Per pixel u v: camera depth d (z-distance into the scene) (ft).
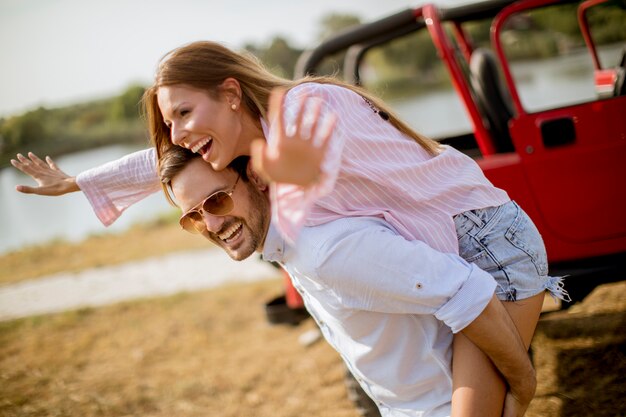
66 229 36.40
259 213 5.20
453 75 9.52
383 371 5.36
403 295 4.72
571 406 8.34
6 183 46.68
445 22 11.44
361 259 4.65
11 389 12.67
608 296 11.14
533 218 8.72
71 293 21.49
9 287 24.30
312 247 4.77
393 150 5.08
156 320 16.72
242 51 5.24
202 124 4.82
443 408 5.32
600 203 8.59
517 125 8.67
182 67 4.86
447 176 5.40
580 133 8.50
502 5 10.77
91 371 13.47
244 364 12.87
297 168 3.85
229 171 5.20
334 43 10.80
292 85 5.22
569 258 8.75
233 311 16.43
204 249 24.77
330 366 11.94
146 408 11.37
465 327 4.84
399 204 5.09
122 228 33.71
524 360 5.07
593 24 10.62
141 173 6.38
